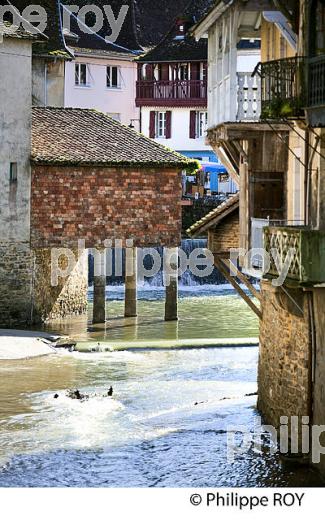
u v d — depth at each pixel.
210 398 30.30
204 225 32.66
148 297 51.72
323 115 22.30
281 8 25.34
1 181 41.75
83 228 42.66
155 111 75.75
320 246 22.25
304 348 23.78
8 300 42.00
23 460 24.59
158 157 43.16
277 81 23.89
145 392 31.08
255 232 28.23
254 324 43.31
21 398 30.38
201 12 75.50
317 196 24.64
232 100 28.67
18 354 36.38
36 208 42.31
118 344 38.09
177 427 27.14
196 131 75.25
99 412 28.83
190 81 74.75
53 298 44.28
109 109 74.06
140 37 78.25
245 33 31.88
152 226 43.22
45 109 45.94
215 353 37.34
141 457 24.77
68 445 25.75
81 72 72.38
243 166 29.08
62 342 38.56
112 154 42.88
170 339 39.50
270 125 25.77
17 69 42.00
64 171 42.34
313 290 22.67
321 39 23.00
